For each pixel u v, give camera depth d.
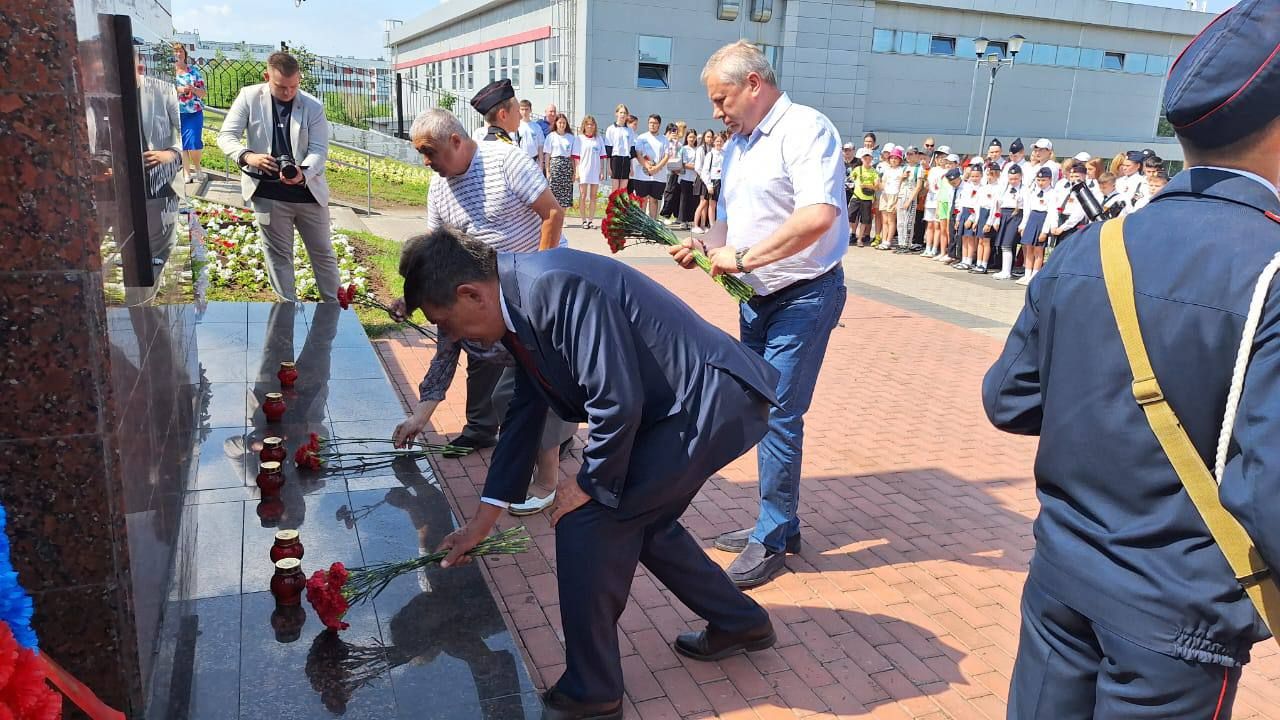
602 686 2.72
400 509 3.68
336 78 25.22
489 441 4.94
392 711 2.50
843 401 6.56
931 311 10.03
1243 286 1.47
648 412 2.55
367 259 10.44
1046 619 1.81
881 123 26.09
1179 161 30.81
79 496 2.18
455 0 29.27
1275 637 1.50
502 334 2.49
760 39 23.67
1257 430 1.39
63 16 1.96
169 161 3.65
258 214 6.39
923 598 3.72
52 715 1.55
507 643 2.83
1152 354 1.57
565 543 2.60
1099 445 1.66
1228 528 1.51
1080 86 28.55
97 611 2.25
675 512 2.84
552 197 4.02
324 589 2.76
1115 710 1.66
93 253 2.11
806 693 3.05
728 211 3.74
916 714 2.97
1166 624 1.57
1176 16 28.83
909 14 25.39
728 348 2.59
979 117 27.33
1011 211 12.27
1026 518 4.59
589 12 21.61
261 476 3.71
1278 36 1.53
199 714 2.44
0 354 2.04
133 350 2.62
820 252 3.48
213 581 3.09
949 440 5.78
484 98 4.36
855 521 4.47
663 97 22.86
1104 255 1.66
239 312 6.48
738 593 3.17
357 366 5.45
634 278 2.50
